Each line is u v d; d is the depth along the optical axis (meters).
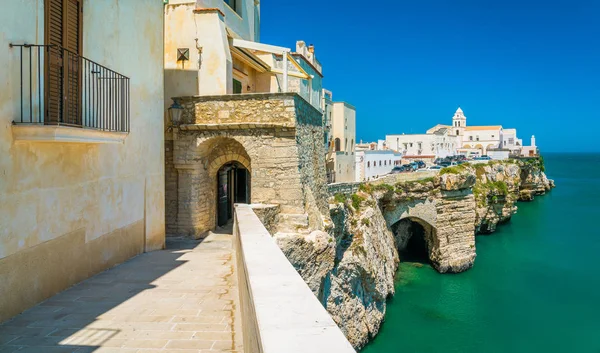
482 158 87.38
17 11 7.04
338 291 25.67
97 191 10.00
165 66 17.88
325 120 43.94
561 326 29.56
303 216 15.94
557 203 80.81
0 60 6.66
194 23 17.80
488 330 29.14
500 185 58.34
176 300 8.23
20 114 7.12
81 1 9.01
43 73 7.68
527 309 32.44
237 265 9.38
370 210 33.69
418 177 41.69
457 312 31.97
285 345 2.38
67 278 8.82
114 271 10.40
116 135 9.28
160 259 11.89
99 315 7.36
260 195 16.11
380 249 33.53
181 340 6.35
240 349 6.02
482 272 40.88
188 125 16.25
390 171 64.81
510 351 26.50
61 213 8.52
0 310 6.81
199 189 17.11
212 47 17.64
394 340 28.03
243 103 16.19
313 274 17.08
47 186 8.02
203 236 17.17
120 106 10.94
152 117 13.20
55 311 7.50
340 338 2.51
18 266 7.23
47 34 7.89
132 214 11.95
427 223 41.41
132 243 12.02
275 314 3.02
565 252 47.12
